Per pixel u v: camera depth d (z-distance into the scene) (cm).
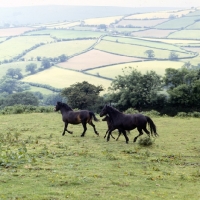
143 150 1880
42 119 3189
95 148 1905
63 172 1312
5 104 7356
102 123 3005
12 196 1006
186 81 5100
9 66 16662
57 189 1099
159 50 17200
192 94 4872
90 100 5897
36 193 1045
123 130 2108
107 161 1562
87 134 2403
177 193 1127
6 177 1199
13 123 2912
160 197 1072
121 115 2114
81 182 1181
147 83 5316
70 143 2023
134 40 19762
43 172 1295
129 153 1795
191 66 13250
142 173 1373
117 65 14812
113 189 1131
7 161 1399
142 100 5312
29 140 2028
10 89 11650
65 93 6106
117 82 5606
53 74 14350
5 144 1878
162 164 1564
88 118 2291
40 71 15175
